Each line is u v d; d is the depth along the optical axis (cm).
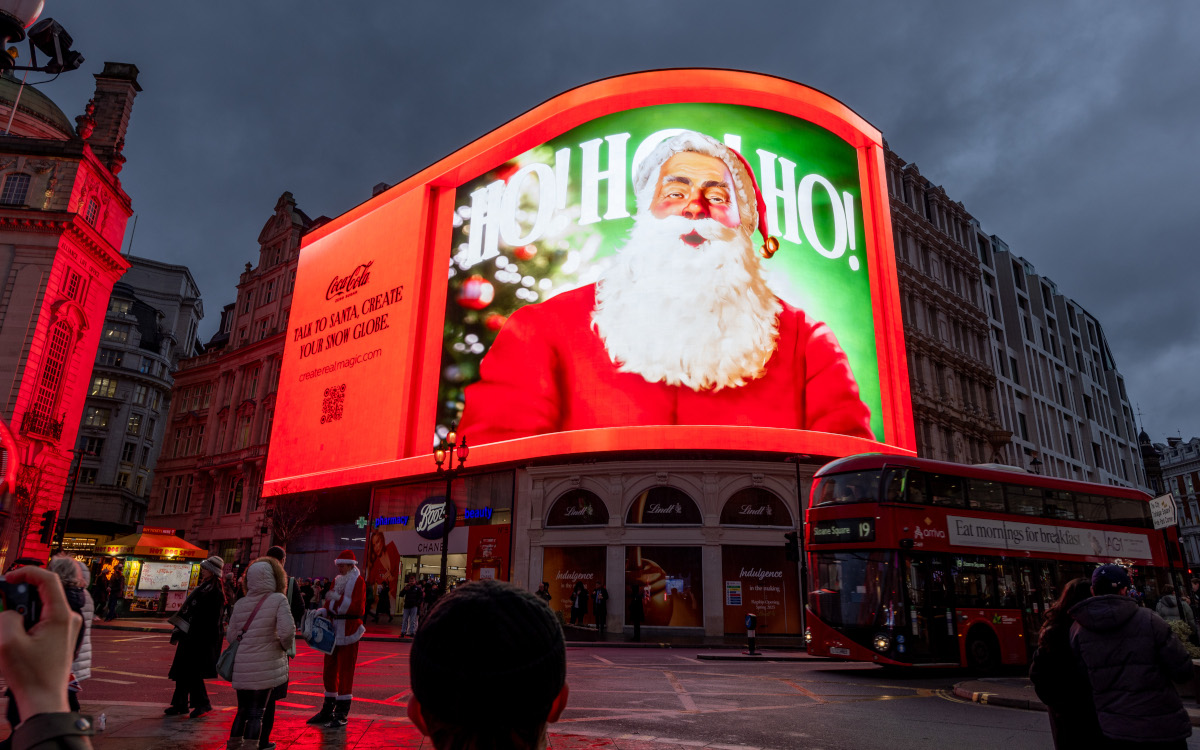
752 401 2950
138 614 3164
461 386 3519
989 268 5378
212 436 5050
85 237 3697
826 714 1002
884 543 1536
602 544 2925
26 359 3378
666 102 3353
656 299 3048
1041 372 5722
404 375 3750
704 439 2866
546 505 3080
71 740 110
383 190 4825
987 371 4669
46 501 3450
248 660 612
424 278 3875
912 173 4700
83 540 6588
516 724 119
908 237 4406
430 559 3462
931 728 906
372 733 738
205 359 5472
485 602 124
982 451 4419
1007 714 1029
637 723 896
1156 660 414
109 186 4000
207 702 811
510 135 3728
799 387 3053
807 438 2961
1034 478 1823
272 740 695
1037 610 1691
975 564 1633
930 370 4141
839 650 1544
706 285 3044
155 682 1117
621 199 3262
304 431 4244
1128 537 1961
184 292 8775
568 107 3516
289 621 626
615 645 2284
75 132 4434
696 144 3256
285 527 4050
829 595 1597
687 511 2894
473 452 3316
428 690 119
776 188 3294
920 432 3881
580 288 3225
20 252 3522
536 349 3278
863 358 3259
